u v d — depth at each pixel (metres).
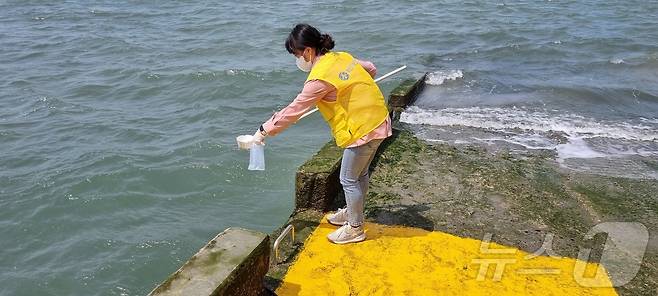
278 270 3.76
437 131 7.11
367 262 3.88
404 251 4.02
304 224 4.36
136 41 15.77
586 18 18.61
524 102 9.05
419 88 9.30
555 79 10.93
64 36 16.48
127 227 6.38
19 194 7.06
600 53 13.65
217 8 20.97
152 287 5.43
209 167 7.62
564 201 5.06
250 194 6.99
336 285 3.63
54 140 8.78
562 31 16.39
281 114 3.53
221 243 3.26
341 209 4.42
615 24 17.53
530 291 3.63
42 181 7.36
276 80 11.78
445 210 4.70
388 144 6.32
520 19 18.55
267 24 17.91
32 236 6.26
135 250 5.94
